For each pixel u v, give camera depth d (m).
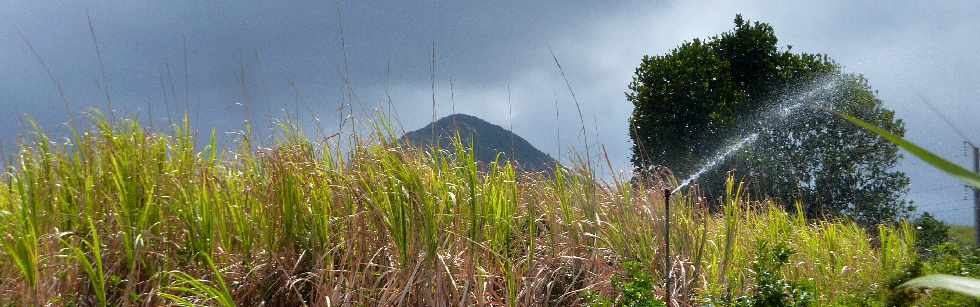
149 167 5.74
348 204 5.64
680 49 21.06
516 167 6.84
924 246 8.99
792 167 16.88
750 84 20.41
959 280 1.64
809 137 17.09
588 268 6.12
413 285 5.33
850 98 16.89
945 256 7.05
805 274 7.52
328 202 5.77
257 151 6.16
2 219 5.25
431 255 5.30
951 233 9.02
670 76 20.19
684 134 20.09
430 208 5.41
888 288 5.48
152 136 6.11
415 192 5.42
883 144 16.42
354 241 5.51
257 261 5.61
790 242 8.05
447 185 5.91
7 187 5.75
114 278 5.03
